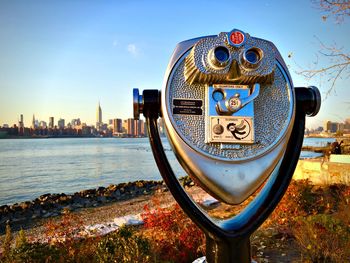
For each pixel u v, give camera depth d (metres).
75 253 3.76
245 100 1.55
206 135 1.57
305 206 5.98
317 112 1.87
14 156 47.97
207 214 1.75
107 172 28.70
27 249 3.37
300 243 4.02
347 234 3.79
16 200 17.56
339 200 6.46
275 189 1.77
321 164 8.66
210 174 1.56
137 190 15.56
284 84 1.68
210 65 1.51
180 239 4.15
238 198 1.59
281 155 1.65
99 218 9.38
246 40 1.54
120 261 3.25
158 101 1.81
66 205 12.76
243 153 1.58
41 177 25.69
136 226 6.45
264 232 4.75
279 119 1.64
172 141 1.61
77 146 84.38
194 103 1.60
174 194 1.71
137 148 71.50
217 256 1.69
